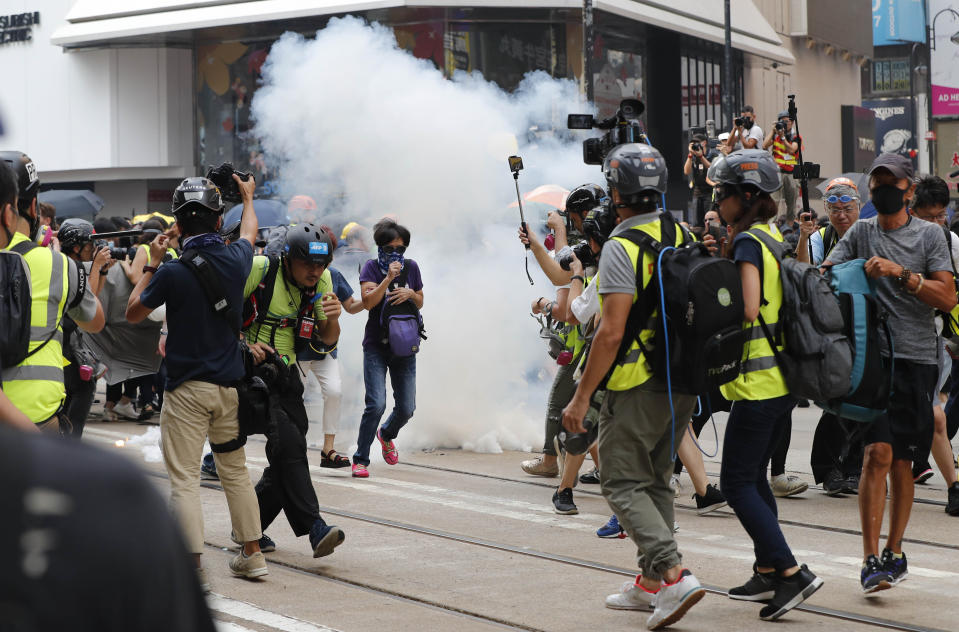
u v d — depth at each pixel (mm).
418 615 7855
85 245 11414
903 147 100875
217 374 8305
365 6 40531
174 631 1319
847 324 7867
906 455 8500
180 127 49344
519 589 8570
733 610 7945
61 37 48156
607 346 7137
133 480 1309
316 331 9836
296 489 9039
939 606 8047
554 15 42656
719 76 54875
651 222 7453
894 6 97812
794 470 14430
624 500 7445
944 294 8586
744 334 7234
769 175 7738
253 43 47219
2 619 1216
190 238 8359
